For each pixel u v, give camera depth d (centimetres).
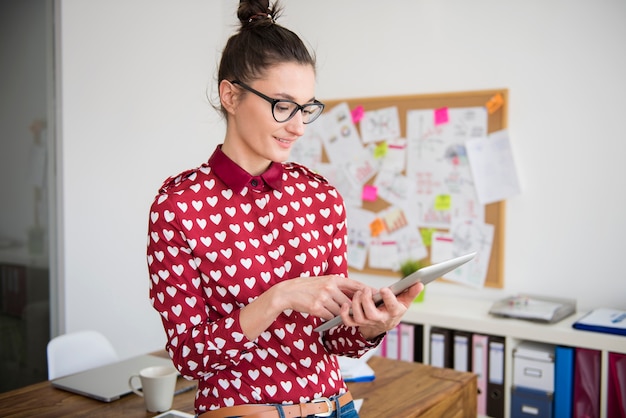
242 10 124
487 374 289
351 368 197
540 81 314
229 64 122
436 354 304
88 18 333
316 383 122
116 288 354
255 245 123
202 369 113
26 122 312
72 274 333
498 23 324
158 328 380
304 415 119
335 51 375
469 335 295
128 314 362
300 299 108
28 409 169
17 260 311
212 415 119
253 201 125
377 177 363
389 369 208
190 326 115
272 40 117
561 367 270
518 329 279
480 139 329
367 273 370
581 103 304
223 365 113
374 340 124
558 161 311
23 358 317
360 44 366
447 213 342
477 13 329
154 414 166
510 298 316
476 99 330
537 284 320
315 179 136
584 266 307
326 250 132
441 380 196
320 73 381
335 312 110
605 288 302
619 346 256
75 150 330
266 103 116
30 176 315
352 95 371
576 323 269
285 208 127
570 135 307
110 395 175
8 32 303
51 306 326
